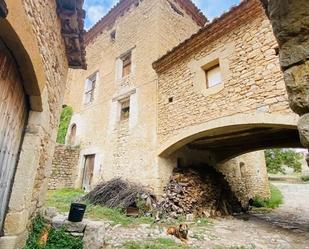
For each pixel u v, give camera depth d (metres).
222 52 6.03
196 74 6.64
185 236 4.57
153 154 7.34
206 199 7.29
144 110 8.23
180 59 7.28
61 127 13.11
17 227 2.56
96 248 3.49
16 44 2.02
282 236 5.27
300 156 25.75
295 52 1.12
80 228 3.54
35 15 2.27
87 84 12.65
